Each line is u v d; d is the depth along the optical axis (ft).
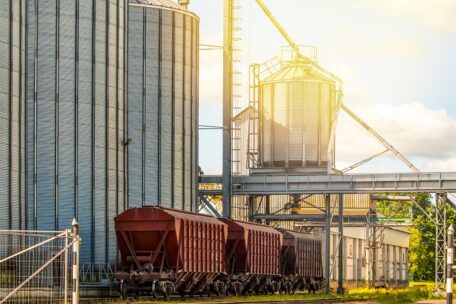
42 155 247.29
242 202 332.39
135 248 199.52
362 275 424.46
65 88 252.01
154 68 298.35
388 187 298.56
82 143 254.06
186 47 307.37
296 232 297.12
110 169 261.85
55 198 248.73
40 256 132.36
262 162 349.61
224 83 301.63
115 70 264.93
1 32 213.46
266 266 257.75
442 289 295.48
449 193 298.56
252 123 362.12
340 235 311.27
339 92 349.61
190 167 310.04
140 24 297.12
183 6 320.29
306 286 307.78
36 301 125.39
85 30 256.11
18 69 219.41
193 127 312.29
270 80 349.00
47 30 249.96
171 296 213.66
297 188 305.12
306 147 343.05
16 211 218.38
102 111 259.60
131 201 289.94
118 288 197.57
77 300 96.43
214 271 220.02
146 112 295.89
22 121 221.66
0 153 212.43
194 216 212.64
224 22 304.71
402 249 513.04
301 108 343.67
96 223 255.91
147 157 294.66
